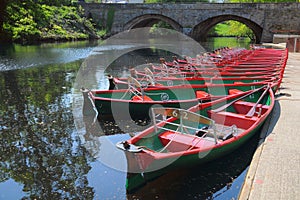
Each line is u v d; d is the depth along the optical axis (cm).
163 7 5062
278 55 2252
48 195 600
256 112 838
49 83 1667
